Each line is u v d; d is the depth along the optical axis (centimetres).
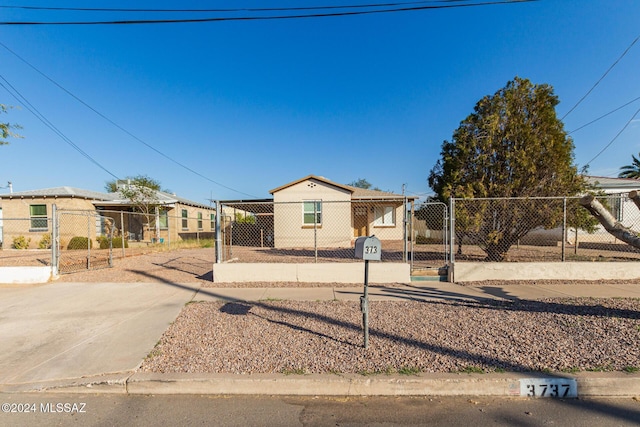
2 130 876
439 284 733
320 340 405
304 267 761
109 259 1115
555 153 883
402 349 375
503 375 315
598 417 274
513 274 755
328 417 276
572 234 1609
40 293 676
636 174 2891
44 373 344
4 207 1820
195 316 514
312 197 1695
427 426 262
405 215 787
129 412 287
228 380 316
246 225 2019
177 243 1920
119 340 426
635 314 475
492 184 898
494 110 937
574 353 359
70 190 1936
